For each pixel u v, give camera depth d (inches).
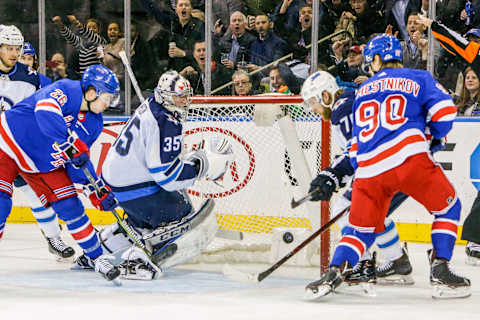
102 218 501.4
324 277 225.0
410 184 223.8
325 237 272.1
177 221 287.9
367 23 482.6
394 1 474.6
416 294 247.1
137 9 527.8
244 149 334.3
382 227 227.9
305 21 495.5
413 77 225.1
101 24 536.1
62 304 222.5
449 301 231.5
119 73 537.0
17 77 350.3
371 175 223.9
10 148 272.5
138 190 278.2
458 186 410.9
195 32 521.3
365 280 239.5
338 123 245.1
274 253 293.9
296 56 501.7
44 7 544.1
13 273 296.7
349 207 240.7
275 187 330.3
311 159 308.3
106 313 207.3
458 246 405.7
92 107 273.4
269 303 225.3
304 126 308.0
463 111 452.8
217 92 522.0
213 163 277.9
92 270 304.8
